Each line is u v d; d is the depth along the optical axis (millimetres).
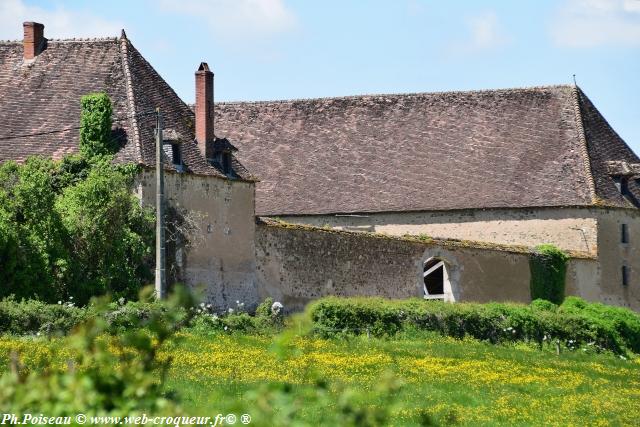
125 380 22094
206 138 74500
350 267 79250
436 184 99188
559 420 42750
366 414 21828
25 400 21906
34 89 73250
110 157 68312
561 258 92938
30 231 62656
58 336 49906
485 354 62750
